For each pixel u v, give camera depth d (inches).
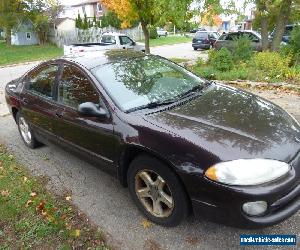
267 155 111.8
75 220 143.9
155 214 135.0
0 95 406.0
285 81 358.6
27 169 192.2
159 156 121.6
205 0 482.6
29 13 1264.8
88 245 129.0
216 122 127.6
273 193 107.2
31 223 143.7
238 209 109.0
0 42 1556.3
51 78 179.3
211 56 513.0
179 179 120.2
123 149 134.9
